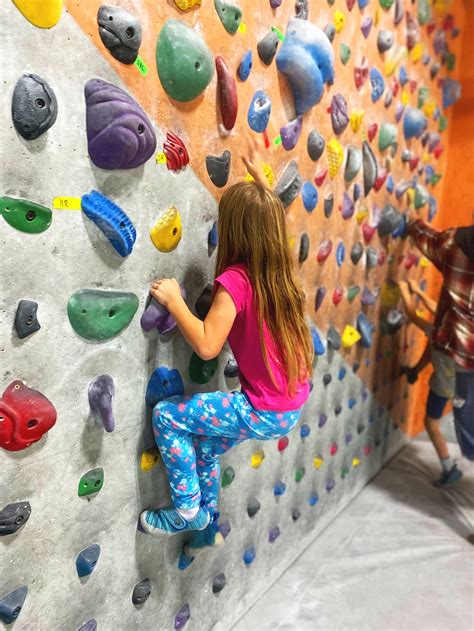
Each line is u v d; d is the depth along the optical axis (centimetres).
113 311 90
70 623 97
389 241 203
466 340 194
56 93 76
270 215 99
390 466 246
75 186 81
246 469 143
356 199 170
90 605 101
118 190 88
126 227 88
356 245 176
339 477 203
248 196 99
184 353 111
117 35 81
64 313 83
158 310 98
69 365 86
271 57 119
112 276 90
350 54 151
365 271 188
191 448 105
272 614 156
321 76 128
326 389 178
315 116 140
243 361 105
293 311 104
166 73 91
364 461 224
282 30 122
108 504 99
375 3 161
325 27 137
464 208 244
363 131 167
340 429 195
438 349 204
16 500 82
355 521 203
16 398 78
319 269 157
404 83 190
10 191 73
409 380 233
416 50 195
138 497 107
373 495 221
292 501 172
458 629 153
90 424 92
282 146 129
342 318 179
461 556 184
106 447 96
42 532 87
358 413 208
